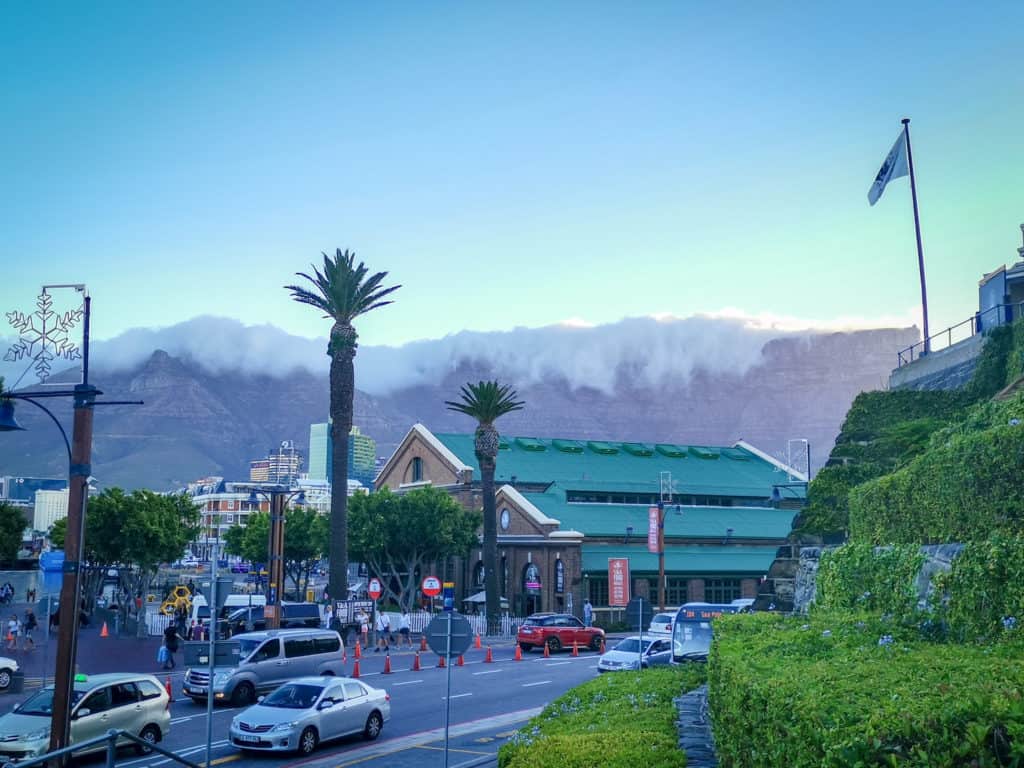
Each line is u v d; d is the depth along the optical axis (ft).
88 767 68.90
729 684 31.30
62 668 58.29
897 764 18.31
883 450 91.25
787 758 22.56
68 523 59.31
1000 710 18.28
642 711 53.42
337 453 176.65
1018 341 86.17
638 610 84.17
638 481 266.57
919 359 107.65
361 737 80.33
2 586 243.40
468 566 243.60
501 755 47.06
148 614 191.83
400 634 168.45
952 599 37.88
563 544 216.74
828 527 87.71
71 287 59.82
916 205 123.54
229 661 61.52
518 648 146.10
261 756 72.95
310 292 181.06
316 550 279.28
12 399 57.62
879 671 25.27
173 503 221.87
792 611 82.74
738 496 273.13
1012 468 37.76
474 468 254.88
